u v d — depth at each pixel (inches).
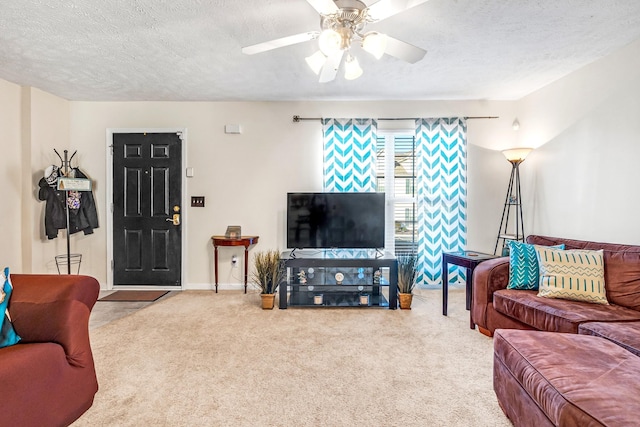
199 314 127.5
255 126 164.4
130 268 165.8
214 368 85.8
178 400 71.8
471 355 93.9
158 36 99.1
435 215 161.0
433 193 160.7
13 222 140.5
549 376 52.0
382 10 67.7
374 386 77.7
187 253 165.6
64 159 159.0
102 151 164.9
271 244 165.2
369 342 102.3
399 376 82.3
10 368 52.9
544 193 141.0
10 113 138.3
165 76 131.2
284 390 75.9
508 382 63.6
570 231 126.2
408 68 123.3
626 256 91.0
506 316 99.0
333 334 108.5
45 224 146.0
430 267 162.2
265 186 164.9
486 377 82.0
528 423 56.1
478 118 161.5
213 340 103.3
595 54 110.7
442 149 160.1
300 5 82.8
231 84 140.2
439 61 117.3
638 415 41.7
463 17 88.9
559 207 132.0
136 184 165.2
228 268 165.3
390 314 128.3
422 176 160.1
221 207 165.5
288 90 147.9
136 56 113.0
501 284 107.0
